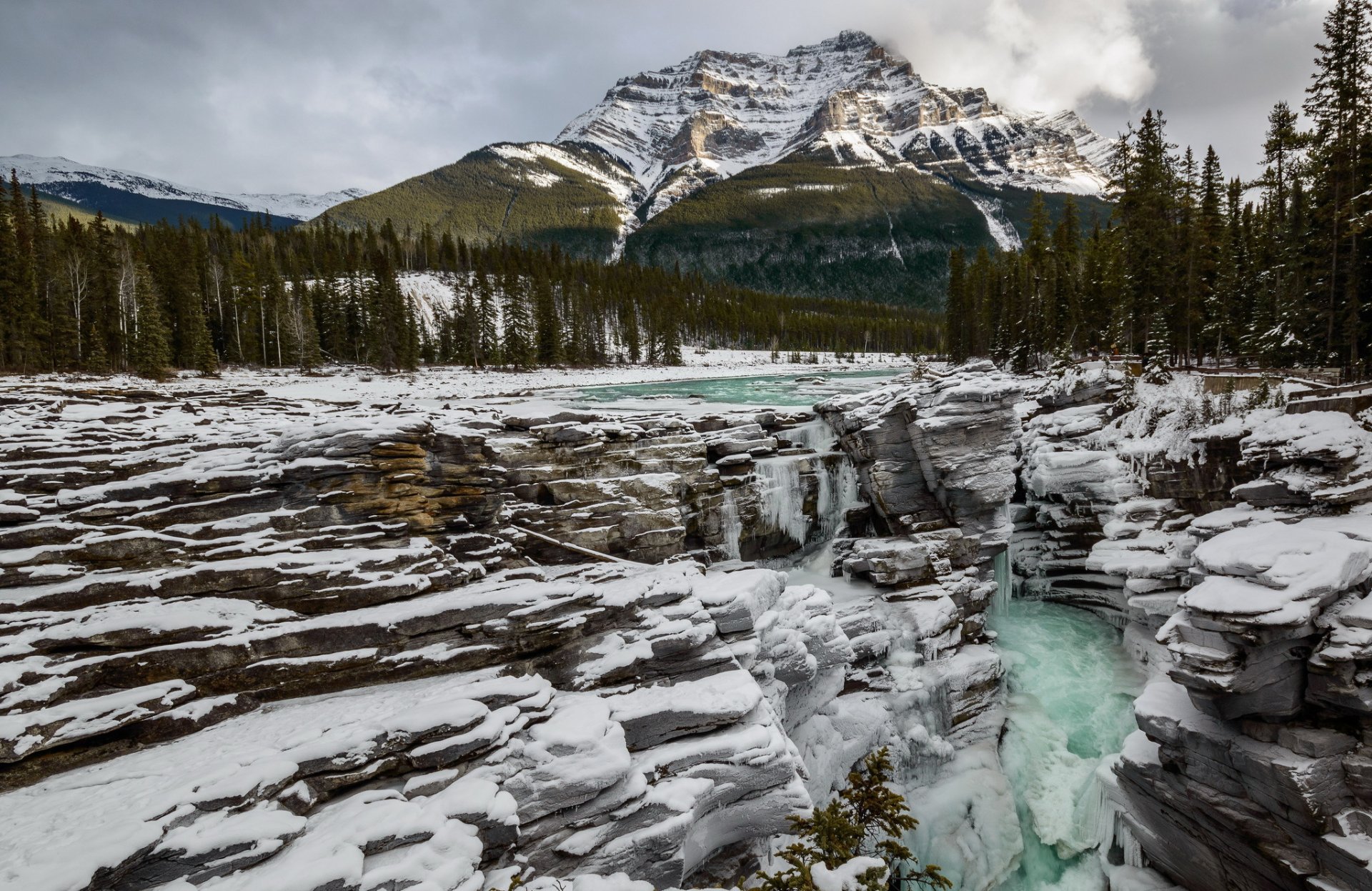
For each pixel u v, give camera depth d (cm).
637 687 1497
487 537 1911
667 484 2420
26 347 5341
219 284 8381
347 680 1359
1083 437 3294
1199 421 2836
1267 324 4431
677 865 1222
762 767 1387
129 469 1598
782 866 1502
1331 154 3503
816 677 2055
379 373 8331
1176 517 2731
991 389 2680
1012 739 2297
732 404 4644
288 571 1430
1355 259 3356
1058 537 3106
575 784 1162
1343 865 1380
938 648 2392
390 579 1500
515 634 1502
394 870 945
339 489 1630
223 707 1244
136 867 870
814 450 3141
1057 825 2034
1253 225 5778
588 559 2120
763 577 1942
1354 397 2283
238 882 886
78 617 1245
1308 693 1521
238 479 1566
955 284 9362
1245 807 1559
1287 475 2139
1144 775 1802
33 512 1391
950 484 2697
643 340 13875
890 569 2514
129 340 6338
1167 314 4831
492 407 3023
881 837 1825
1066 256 7088
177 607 1312
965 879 1902
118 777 1047
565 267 15575
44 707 1109
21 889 773
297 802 1036
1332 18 3459
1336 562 1515
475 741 1170
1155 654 2434
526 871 1094
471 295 10631
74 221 7900
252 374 7219
